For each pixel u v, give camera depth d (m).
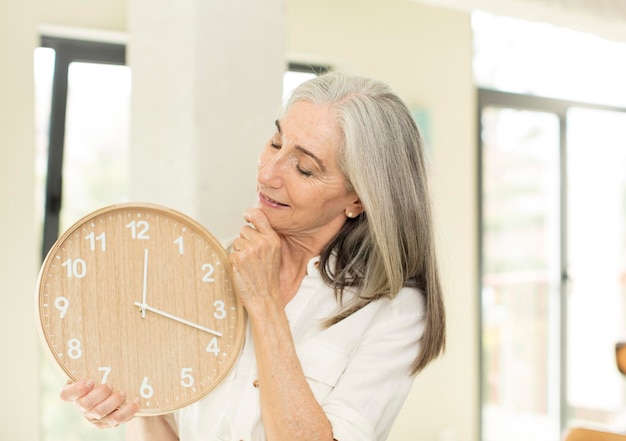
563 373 4.61
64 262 1.17
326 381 1.33
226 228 2.10
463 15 3.99
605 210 4.82
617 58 4.73
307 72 3.71
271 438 1.23
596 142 4.74
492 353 4.32
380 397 1.33
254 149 2.16
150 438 1.45
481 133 4.12
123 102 3.36
